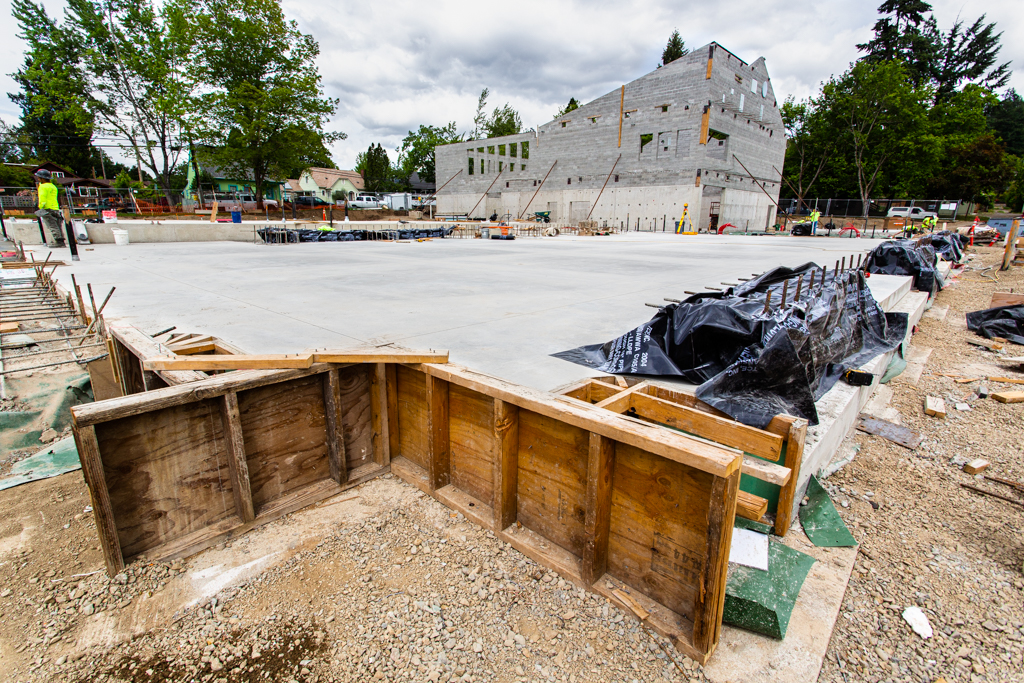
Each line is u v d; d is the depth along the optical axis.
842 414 3.19
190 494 2.56
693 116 29.16
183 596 2.26
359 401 3.20
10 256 10.91
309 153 30.73
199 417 2.52
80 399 4.69
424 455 3.25
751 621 2.02
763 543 2.39
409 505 2.97
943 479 3.34
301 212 33.53
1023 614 2.20
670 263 10.23
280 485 2.90
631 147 32.38
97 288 6.25
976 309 9.50
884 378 5.18
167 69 30.55
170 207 32.28
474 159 43.00
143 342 3.51
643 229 32.56
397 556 2.53
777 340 2.79
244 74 28.36
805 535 2.57
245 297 5.59
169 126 32.97
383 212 39.66
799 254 12.93
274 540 2.64
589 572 2.25
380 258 10.97
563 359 3.33
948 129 47.22
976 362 6.07
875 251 9.71
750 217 36.62
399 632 2.08
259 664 1.93
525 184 38.59
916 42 54.03
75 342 5.15
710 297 3.62
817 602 2.16
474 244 17.28
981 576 2.43
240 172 30.81
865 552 2.57
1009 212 49.28
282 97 27.92
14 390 4.53
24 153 52.34
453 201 44.22
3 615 2.16
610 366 3.23
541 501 2.57
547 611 2.19
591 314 4.81
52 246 13.32
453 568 2.45
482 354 3.41
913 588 2.33
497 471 2.58
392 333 3.95
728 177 32.81
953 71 56.69
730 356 3.01
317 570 2.43
